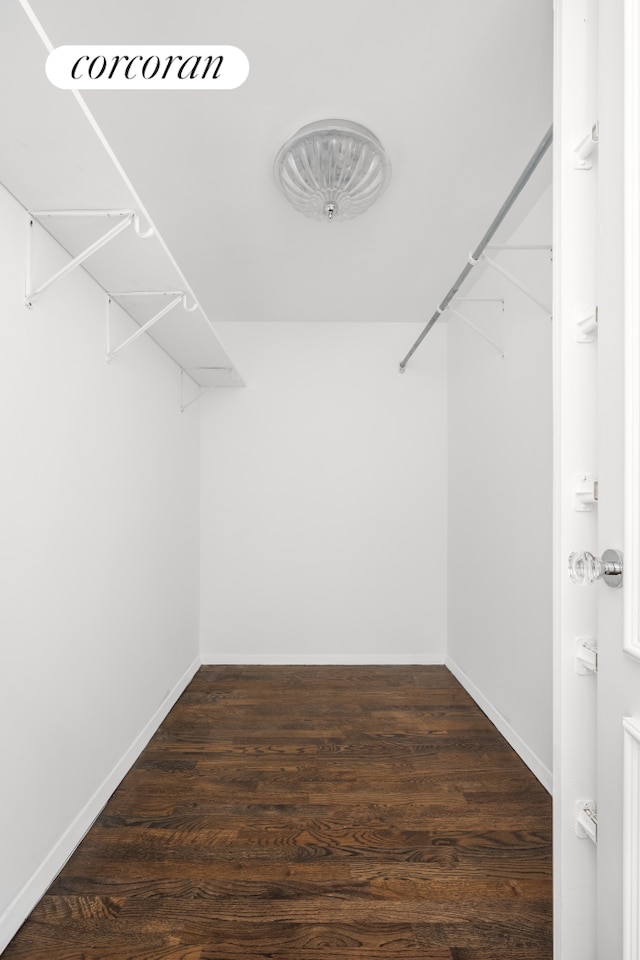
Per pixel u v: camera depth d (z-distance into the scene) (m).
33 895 1.53
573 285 1.22
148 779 2.24
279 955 1.37
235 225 2.58
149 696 2.69
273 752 2.49
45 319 1.68
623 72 0.96
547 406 2.22
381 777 2.25
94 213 1.56
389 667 3.83
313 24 1.50
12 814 1.46
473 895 1.58
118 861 1.73
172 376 3.16
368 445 3.96
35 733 1.59
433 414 3.96
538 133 1.95
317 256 2.92
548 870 1.69
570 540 1.22
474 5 1.44
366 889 1.60
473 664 3.23
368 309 3.73
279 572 3.93
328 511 3.95
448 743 2.58
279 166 2.04
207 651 3.92
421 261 2.98
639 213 0.92
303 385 3.96
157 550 2.86
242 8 1.44
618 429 1.00
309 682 3.49
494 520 2.86
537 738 2.28
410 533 3.95
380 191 2.18
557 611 1.23
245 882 1.63
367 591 3.93
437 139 1.98
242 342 3.96
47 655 1.67
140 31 1.50
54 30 1.50
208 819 1.95
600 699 1.07
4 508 1.45
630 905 0.94
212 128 1.89
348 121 1.88
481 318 3.11
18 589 1.51
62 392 1.79
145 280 2.05
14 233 1.50
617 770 1.01
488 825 1.92
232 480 3.94
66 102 1.11
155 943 1.41
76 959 1.36
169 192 2.29
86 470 1.98
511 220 2.52
